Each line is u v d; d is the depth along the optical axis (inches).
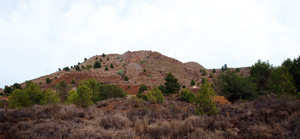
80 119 290.2
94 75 2327.8
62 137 194.2
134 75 2701.8
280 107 286.0
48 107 382.3
